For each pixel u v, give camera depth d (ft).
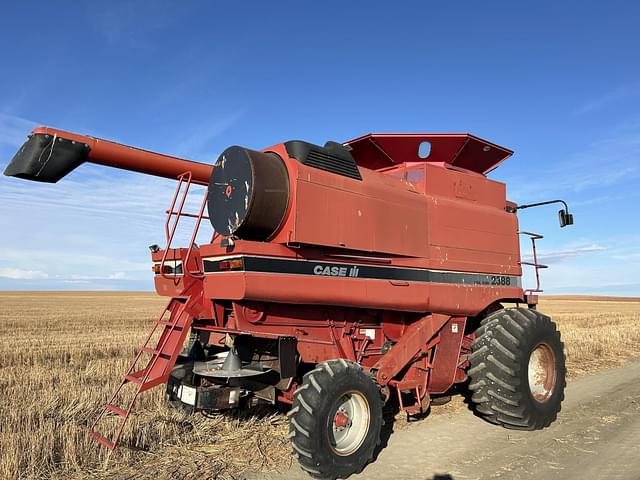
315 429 14.71
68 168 15.67
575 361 40.16
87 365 34.96
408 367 20.62
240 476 14.98
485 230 23.06
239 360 16.96
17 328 72.02
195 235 17.83
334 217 16.72
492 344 20.83
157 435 18.06
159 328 72.79
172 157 18.19
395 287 18.72
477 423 21.63
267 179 15.46
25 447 16.06
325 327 18.24
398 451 17.92
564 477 15.30
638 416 22.85
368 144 22.48
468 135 22.35
